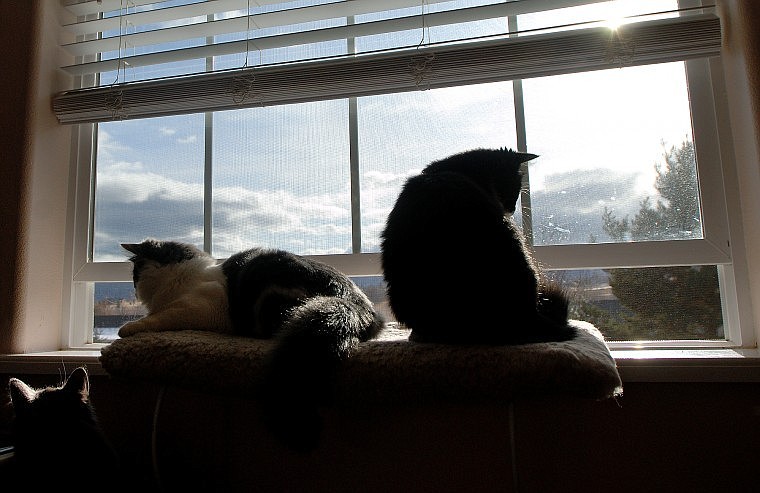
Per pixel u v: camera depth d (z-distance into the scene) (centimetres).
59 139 146
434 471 109
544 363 69
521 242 94
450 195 93
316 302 92
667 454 101
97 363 122
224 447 117
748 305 113
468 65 120
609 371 69
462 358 73
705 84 121
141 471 118
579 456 104
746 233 113
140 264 125
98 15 156
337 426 112
